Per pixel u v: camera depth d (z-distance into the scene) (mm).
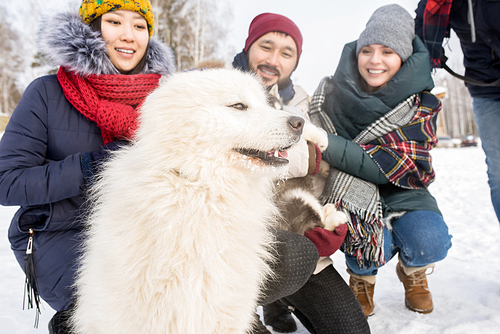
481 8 2691
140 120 1671
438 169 11609
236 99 1574
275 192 2061
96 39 1956
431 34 2977
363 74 2656
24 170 1707
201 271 1377
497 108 2838
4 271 3145
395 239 2422
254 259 1537
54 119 1904
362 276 2398
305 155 1973
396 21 2484
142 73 2299
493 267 3217
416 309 2363
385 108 2475
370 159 2328
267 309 2289
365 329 1839
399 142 2422
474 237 4172
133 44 2162
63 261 1795
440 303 2473
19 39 24062
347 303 1850
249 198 1595
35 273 1784
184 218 1397
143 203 1391
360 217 2268
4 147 1765
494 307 2387
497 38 2709
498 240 3986
